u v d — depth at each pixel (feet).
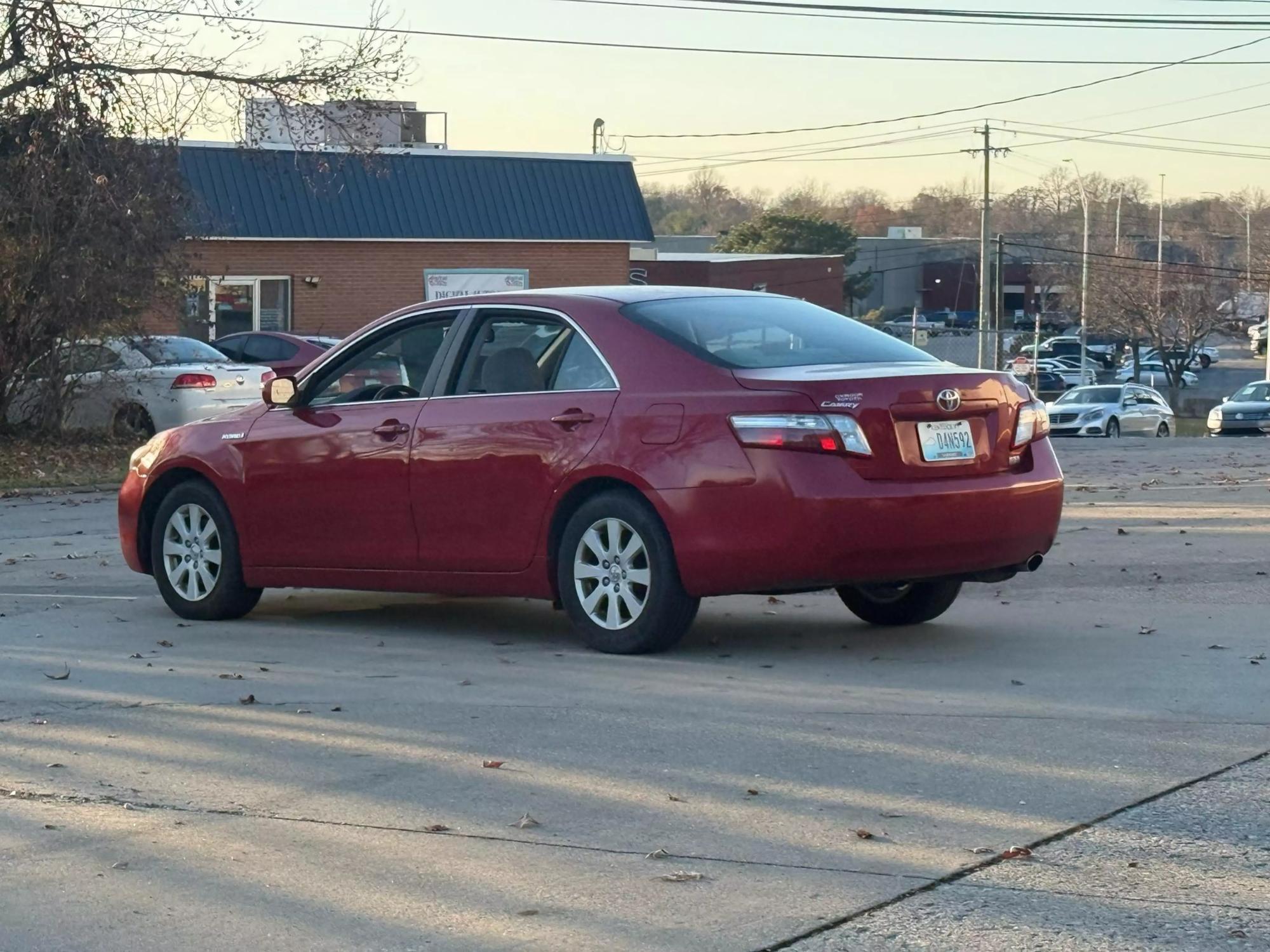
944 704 20.79
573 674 22.99
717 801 16.70
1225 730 19.27
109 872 14.85
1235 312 236.02
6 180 59.93
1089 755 18.21
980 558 23.35
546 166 118.93
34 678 23.27
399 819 16.33
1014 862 14.70
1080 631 26.09
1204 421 193.77
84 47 59.88
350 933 13.30
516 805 16.71
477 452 24.99
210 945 13.10
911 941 12.86
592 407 23.97
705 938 13.02
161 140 63.31
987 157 170.50
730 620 27.58
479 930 13.32
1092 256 235.61
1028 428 24.23
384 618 28.78
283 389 27.48
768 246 291.79
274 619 28.86
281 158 106.63
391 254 112.47
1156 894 13.89
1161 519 41.63
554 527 24.45
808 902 13.78
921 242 313.32
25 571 35.29
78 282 60.18
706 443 22.67
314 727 20.10
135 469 29.76
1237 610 27.89
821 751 18.53
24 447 61.46
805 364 23.68
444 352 26.16
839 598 28.99
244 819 16.39
